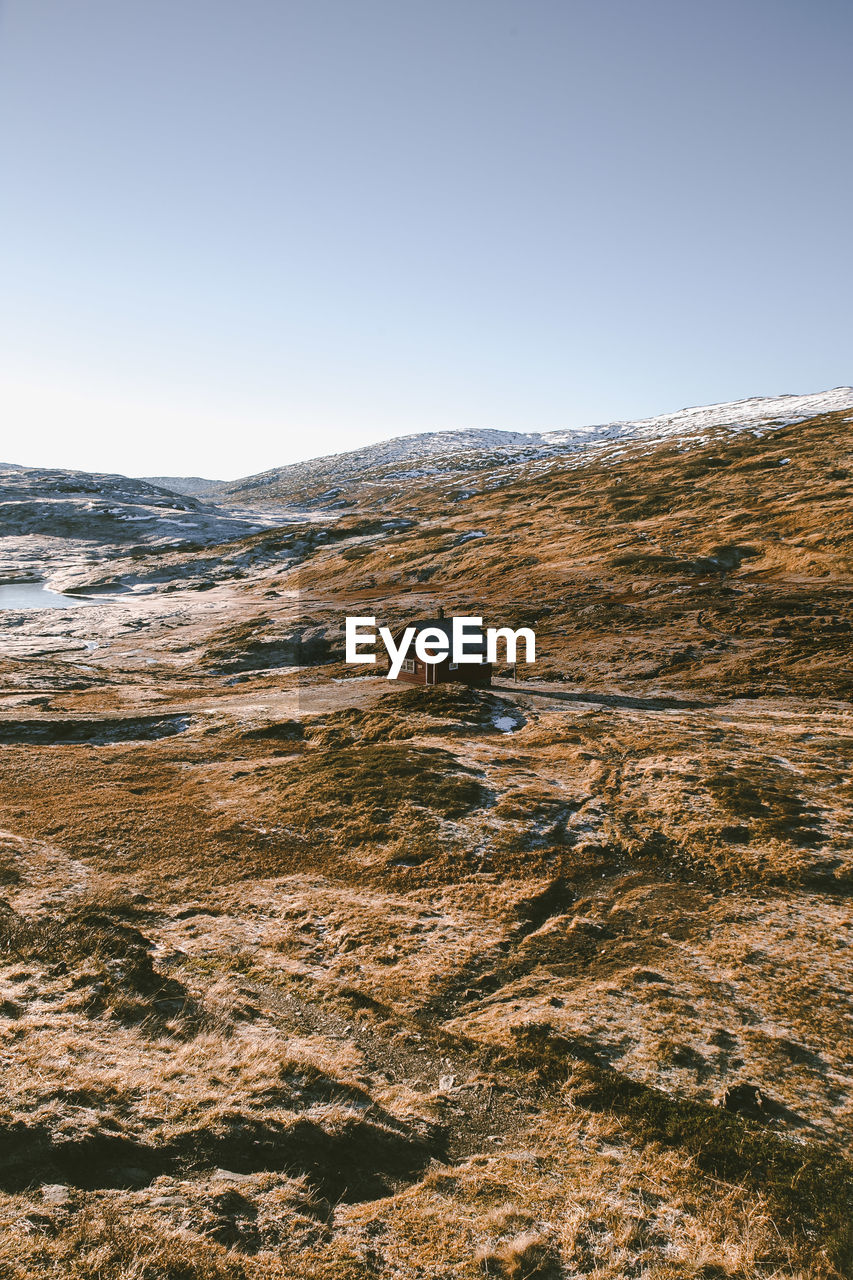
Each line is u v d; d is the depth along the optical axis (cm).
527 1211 1270
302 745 5500
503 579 12850
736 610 8919
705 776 3969
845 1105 1730
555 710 5944
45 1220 960
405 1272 1066
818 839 3203
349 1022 2012
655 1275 1145
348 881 3216
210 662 9650
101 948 2097
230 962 2356
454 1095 1686
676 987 2262
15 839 3597
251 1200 1138
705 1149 1497
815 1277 1168
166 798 4347
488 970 2420
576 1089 1714
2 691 7838
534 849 3347
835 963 2353
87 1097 1275
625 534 13912
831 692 6112
